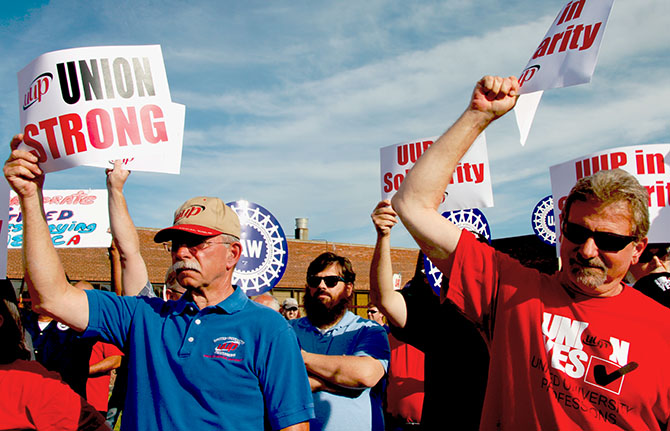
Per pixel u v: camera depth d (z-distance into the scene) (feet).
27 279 7.57
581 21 6.65
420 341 10.68
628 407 5.49
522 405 5.96
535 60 6.93
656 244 11.56
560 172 15.78
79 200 22.43
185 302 7.91
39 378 7.50
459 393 10.22
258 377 7.39
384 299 10.44
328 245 85.40
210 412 7.09
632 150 14.57
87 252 65.00
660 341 5.60
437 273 16.63
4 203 8.86
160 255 68.33
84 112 8.49
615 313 5.83
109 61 8.73
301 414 7.22
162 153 8.85
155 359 7.48
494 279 6.60
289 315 26.55
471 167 16.75
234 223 8.38
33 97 8.59
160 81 8.93
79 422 7.71
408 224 6.82
